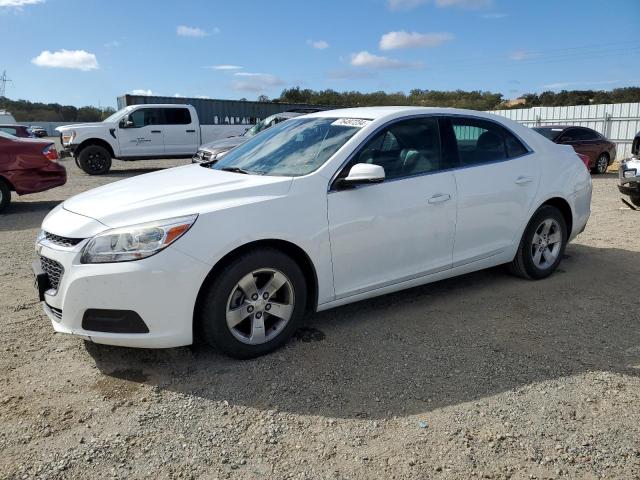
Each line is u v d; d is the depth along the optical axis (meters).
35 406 2.90
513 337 3.79
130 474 2.38
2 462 2.45
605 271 5.33
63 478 2.35
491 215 4.45
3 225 8.12
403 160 4.00
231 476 2.37
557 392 3.05
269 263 3.35
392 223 3.83
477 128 4.52
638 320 4.09
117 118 16.58
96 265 3.01
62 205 3.70
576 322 4.05
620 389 3.09
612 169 19.06
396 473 2.39
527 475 2.38
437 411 2.87
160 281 3.02
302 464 2.45
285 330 3.53
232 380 3.18
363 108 4.46
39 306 4.40
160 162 21.53
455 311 4.26
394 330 3.89
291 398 2.99
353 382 3.16
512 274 5.13
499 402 2.95
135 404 2.93
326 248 3.56
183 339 3.16
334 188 3.62
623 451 2.53
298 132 4.29
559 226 5.03
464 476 2.37
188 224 3.09
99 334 3.09
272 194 3.41
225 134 18.14
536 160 4.81
